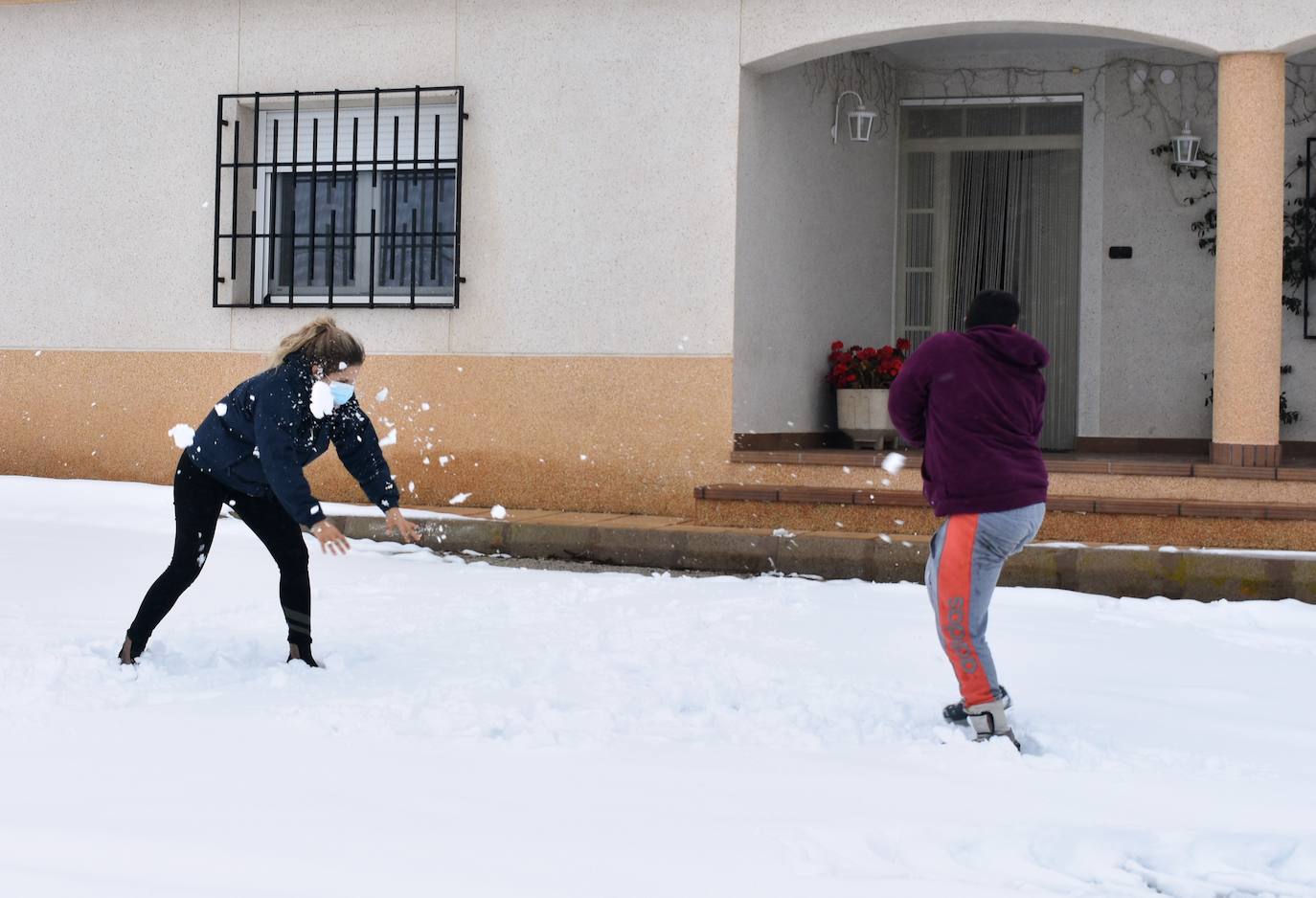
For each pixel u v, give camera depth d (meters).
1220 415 9.52
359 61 11.19
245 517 5.52
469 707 4.65
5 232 12.04
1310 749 4.49
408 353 11.08
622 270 10.58
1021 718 4.84
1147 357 12.65
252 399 5.27
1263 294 9.39
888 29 9.95
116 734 4.29
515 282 10.83
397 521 5.55
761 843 3.32
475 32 10.91
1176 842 3.46
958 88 13.07
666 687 5.05
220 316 11.50
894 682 5.40
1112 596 8.03
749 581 8.23
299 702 4.79
